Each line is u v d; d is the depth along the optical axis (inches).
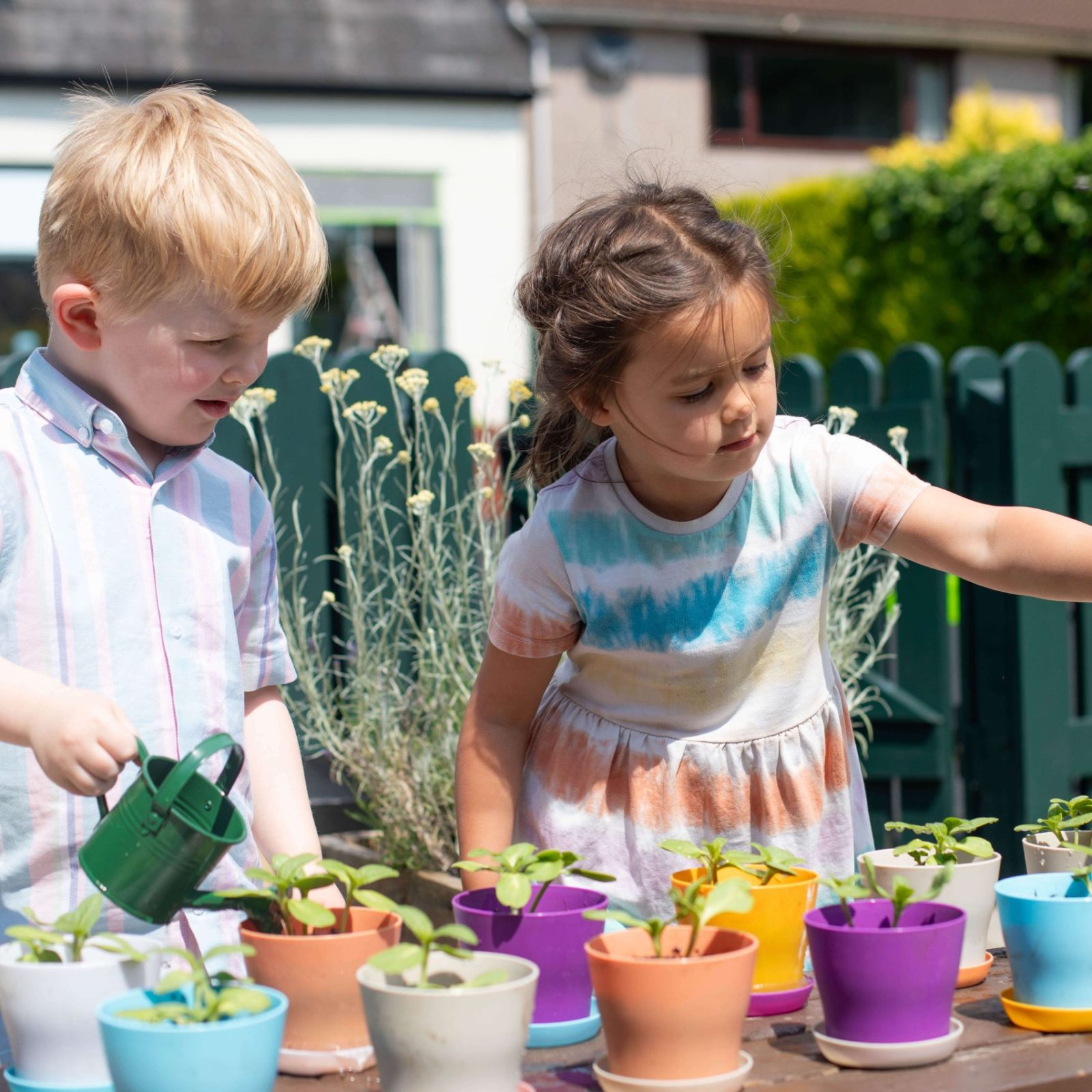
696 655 58.3
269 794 58.4
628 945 38.7
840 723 61.7
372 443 114.9
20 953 37.5
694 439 52.4
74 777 39.6
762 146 454.3
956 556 55.4
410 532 110.4
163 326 50.3
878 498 57.3
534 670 60.4
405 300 368.2
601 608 58.6
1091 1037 39.5
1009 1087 35.3
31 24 332.5
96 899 37.5
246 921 40.4
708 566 58.2
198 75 340.2
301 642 99.4
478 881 48.3
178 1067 31.7
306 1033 37.8
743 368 51.9
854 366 131.0
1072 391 122.1
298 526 107.0
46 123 328.5
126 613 53.1
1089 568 52.0
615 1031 36.1
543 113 411.5
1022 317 296.4
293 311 53.4
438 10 378.3
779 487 58.9
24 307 335.6
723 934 38.4
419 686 100.0
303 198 53.7
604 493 59.4
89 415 53.2
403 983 36.5
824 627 62.7
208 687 55.0
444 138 367.6
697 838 59.5
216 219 49.1
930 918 39.7
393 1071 33.9
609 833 59.4
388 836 99.7
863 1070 37.3
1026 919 40.3
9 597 51.3
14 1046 36.3
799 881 45.4
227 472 59.4
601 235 53.9
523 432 110.4
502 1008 33.5
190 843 37.6
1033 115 375.6
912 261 312.3
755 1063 38.4
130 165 49.7
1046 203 287.3
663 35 439.8
